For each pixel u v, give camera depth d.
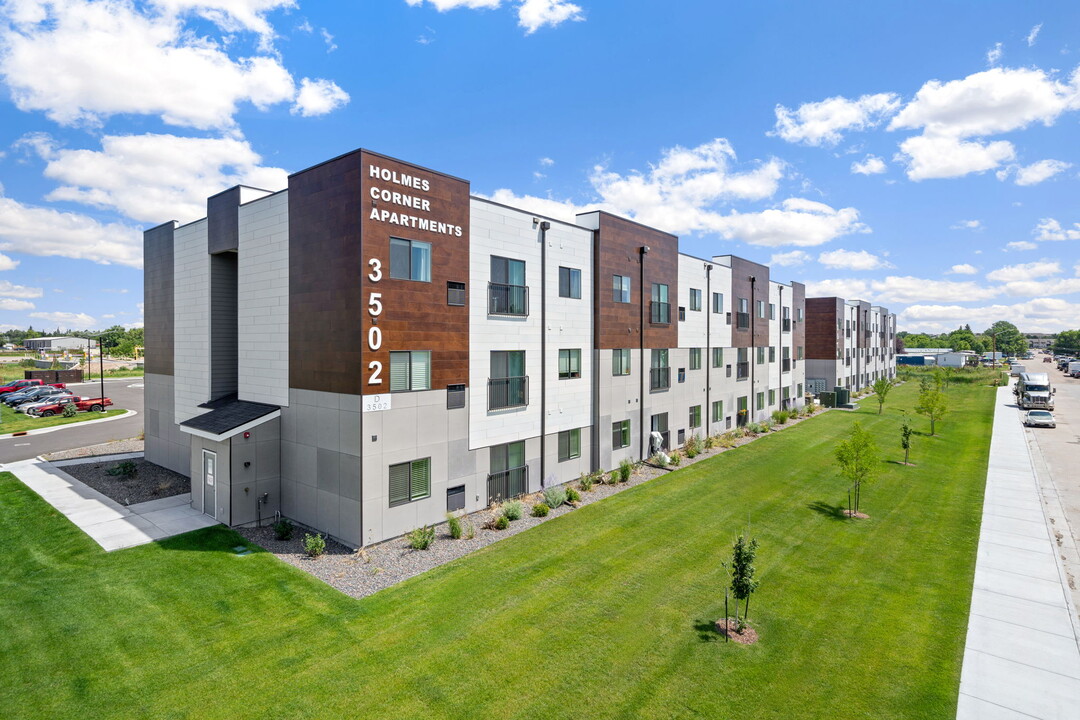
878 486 22.42
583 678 9.55
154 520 16.98
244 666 9.77
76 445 29.31
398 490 15.70
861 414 43.03
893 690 9.37
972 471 25.16
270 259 17.62
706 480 22.98
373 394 14.88
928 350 137.00
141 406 45.88
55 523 16.73
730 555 15.13
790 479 23.30
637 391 25.66
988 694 9.29
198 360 21.28
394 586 12.86
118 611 11.58
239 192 18.95
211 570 13.55
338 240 15.09
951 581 13.66
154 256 24.34
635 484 22.34
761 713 8.73
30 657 9.97
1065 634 11.23
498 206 18.73
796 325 47.22
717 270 33.03
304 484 16.61
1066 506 20.02
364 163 14.52
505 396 19.20
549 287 20.91
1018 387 50.53
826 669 9.94
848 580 13.68
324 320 15.59
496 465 19.00
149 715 8.52
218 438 16.25
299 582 12.96
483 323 18.28
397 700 8.92
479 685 9.32
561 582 13.27
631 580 13.46
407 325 15.73
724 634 11.03
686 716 8.63
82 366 84.62
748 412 37.22
